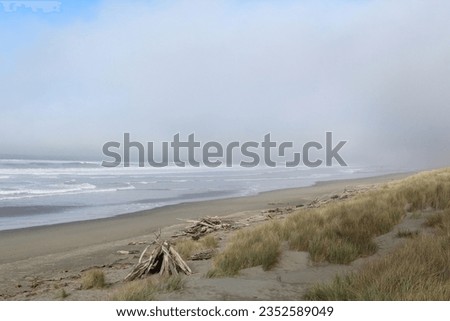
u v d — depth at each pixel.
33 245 13.88
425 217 11.30
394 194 15.11
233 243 10.00
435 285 5.28
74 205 25.83
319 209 14.60
